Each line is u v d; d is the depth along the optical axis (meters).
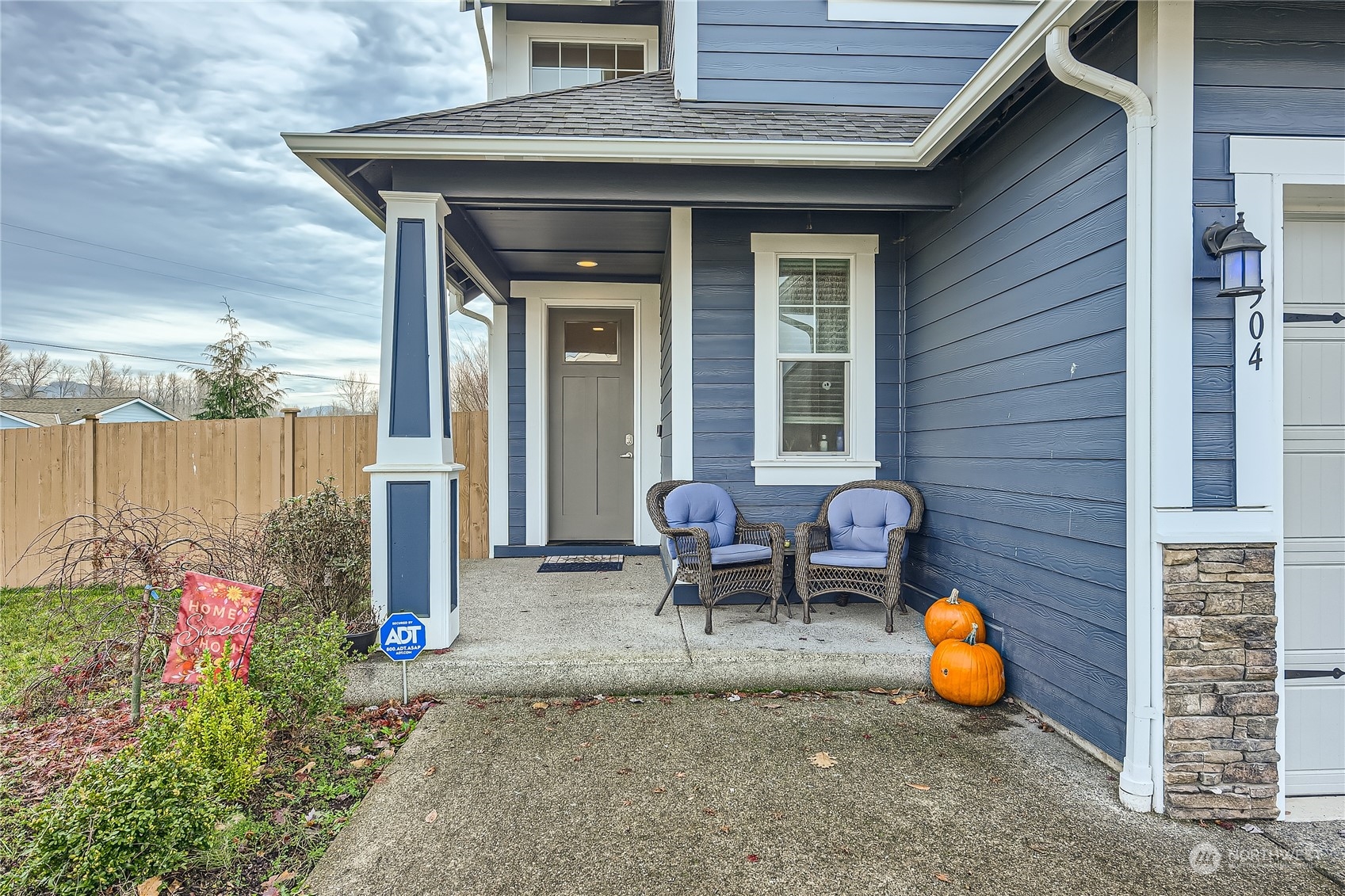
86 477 5.40
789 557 4.33
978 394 3.44
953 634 3.33
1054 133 2.80
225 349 10.16
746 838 2.11
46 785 2.45
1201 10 2.29
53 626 3.73
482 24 6.29
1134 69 2.37
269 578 3.47
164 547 3.23
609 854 2.03
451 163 3.42
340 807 2.29
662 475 5.97
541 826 2.17
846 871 1.95
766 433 4.40
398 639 3.10
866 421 4.43
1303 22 2.33
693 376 4.40
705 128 3.73
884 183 3.64
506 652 3.35
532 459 6.14
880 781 2.44
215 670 2.36
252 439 5.46
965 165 3.59
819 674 3.33
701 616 4.03
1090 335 2.57
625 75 6.84
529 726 2.92
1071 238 2.69
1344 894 1.84
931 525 4.02
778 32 4.47
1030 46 2.47
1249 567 2.25
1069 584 2.71
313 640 2.86
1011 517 3.14
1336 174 2.32
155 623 2.96
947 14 4.57
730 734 2.83
